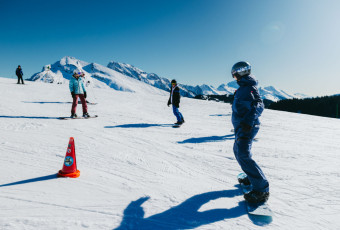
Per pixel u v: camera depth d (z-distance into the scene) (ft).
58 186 8.38
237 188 9.15
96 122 22.86
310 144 17.84
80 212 6.79
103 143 14.93
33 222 6.13
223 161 12.59
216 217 6.96
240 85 7.64
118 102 47.06
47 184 8.48
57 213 6.65
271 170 11.37
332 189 9.25
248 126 7.06
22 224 6.01
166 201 7.80
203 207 7.53
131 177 9.71
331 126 31.09
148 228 6.24
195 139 17.94
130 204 7.46
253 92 7.29
